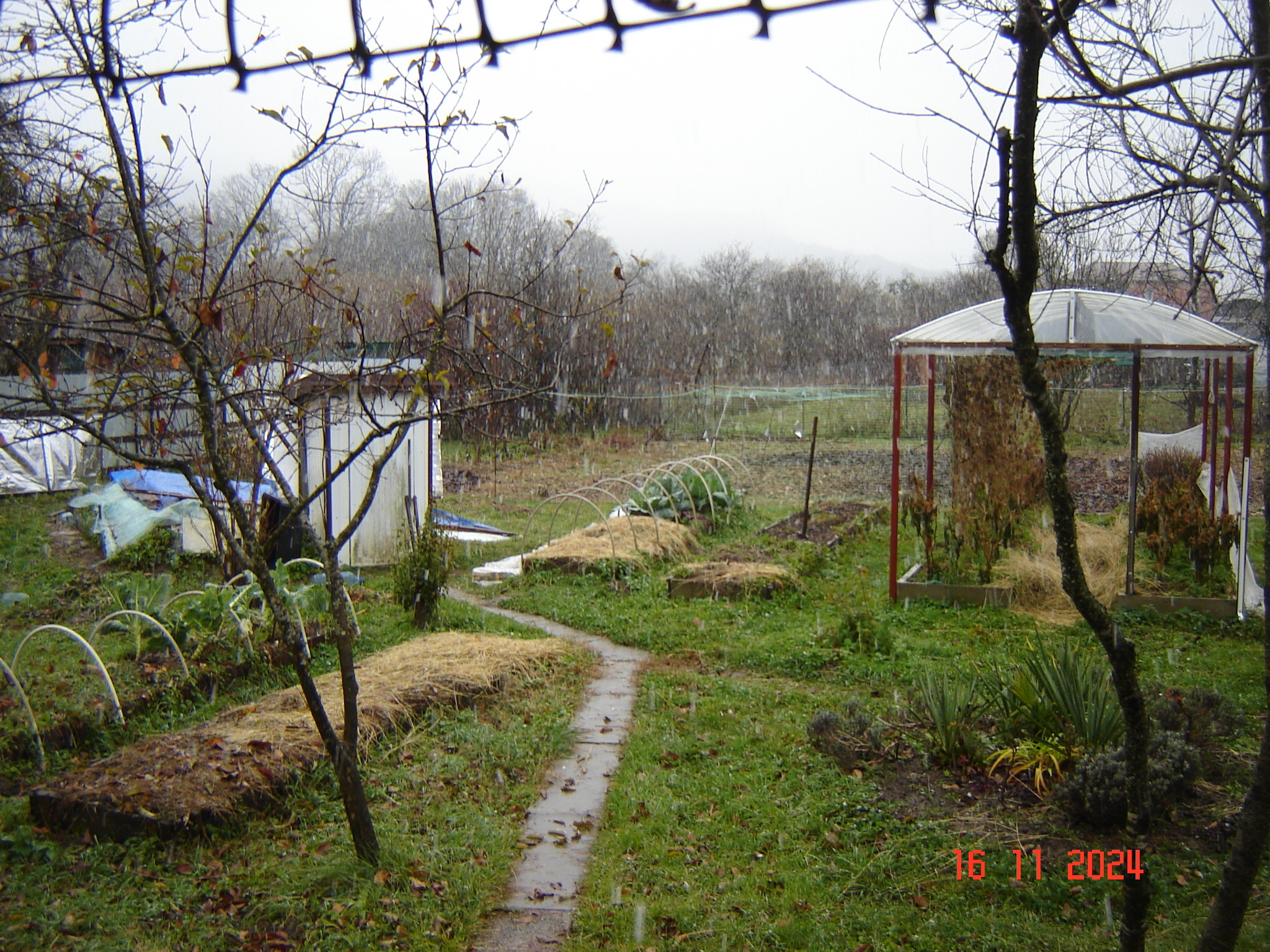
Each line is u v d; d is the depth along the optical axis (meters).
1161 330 10.12
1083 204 3.47
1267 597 3.07
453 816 5.57
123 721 6.66
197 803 5.25
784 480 21.89
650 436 28.77
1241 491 11.40
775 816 5.63
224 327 7.08
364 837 4.95
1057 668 6.27
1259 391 14.42
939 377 26.58
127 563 11.52
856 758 6.33
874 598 11.07
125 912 4.45
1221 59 2.47
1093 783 5.29
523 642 8.88
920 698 6.76
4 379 4.50
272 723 6.39
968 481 11.85
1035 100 2.72
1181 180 2.92
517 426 27.73
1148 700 6.39
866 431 30.89
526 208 24.66
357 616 10.11
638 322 33.53
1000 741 6.22
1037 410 2.99
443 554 10.25
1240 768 6.04
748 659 8.77
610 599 11.21
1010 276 2.88
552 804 5.95
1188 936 4.25
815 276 45.66
